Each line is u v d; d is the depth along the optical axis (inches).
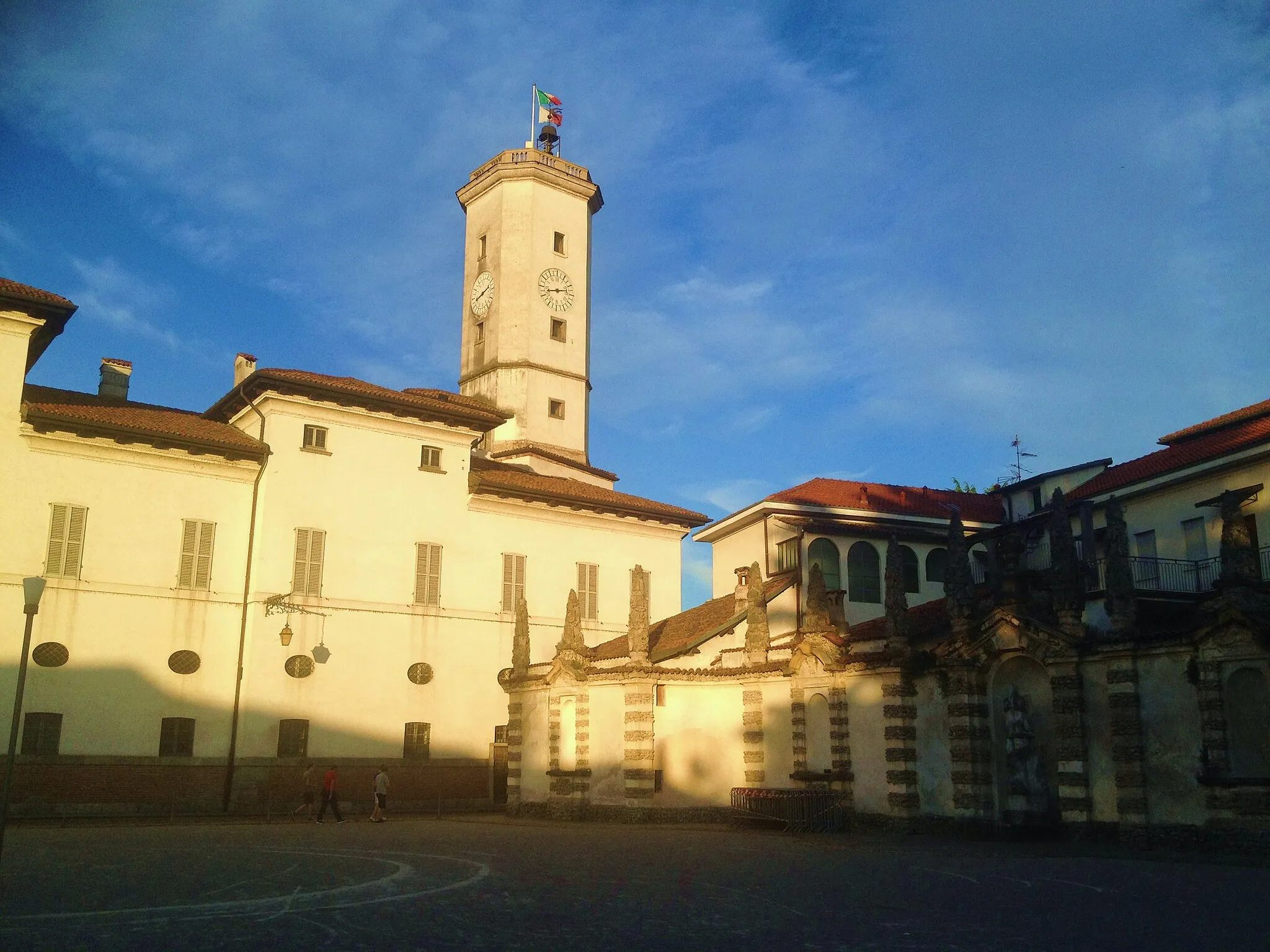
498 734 2135.8
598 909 685.9
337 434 2075.5
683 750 1621.6
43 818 1685.5
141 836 1338.6
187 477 1932.8
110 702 1779.0
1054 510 1234.0
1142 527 1926.7
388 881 833.5
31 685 1717.5
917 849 1117.7
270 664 1909.4
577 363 2819.9
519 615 1935.3
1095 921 640.4
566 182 2886.3
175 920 636.7
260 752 1870.1
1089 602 1223.5
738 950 548.7
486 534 2231.8
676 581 2485.2
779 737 1549.0
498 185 2861.7
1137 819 1092.5
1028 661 1261.1
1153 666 1109.1
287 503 1987.0
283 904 706.8
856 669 1435.8
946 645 1314.0
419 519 2142.0
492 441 2719.0
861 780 1411.2
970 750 1268.5
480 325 2824.8
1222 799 1022.4
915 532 2284.7
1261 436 1688.0
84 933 589.6
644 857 1034.1
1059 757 1174.3
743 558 2420.0
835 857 1029.8
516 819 1768.0
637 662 1638.8
